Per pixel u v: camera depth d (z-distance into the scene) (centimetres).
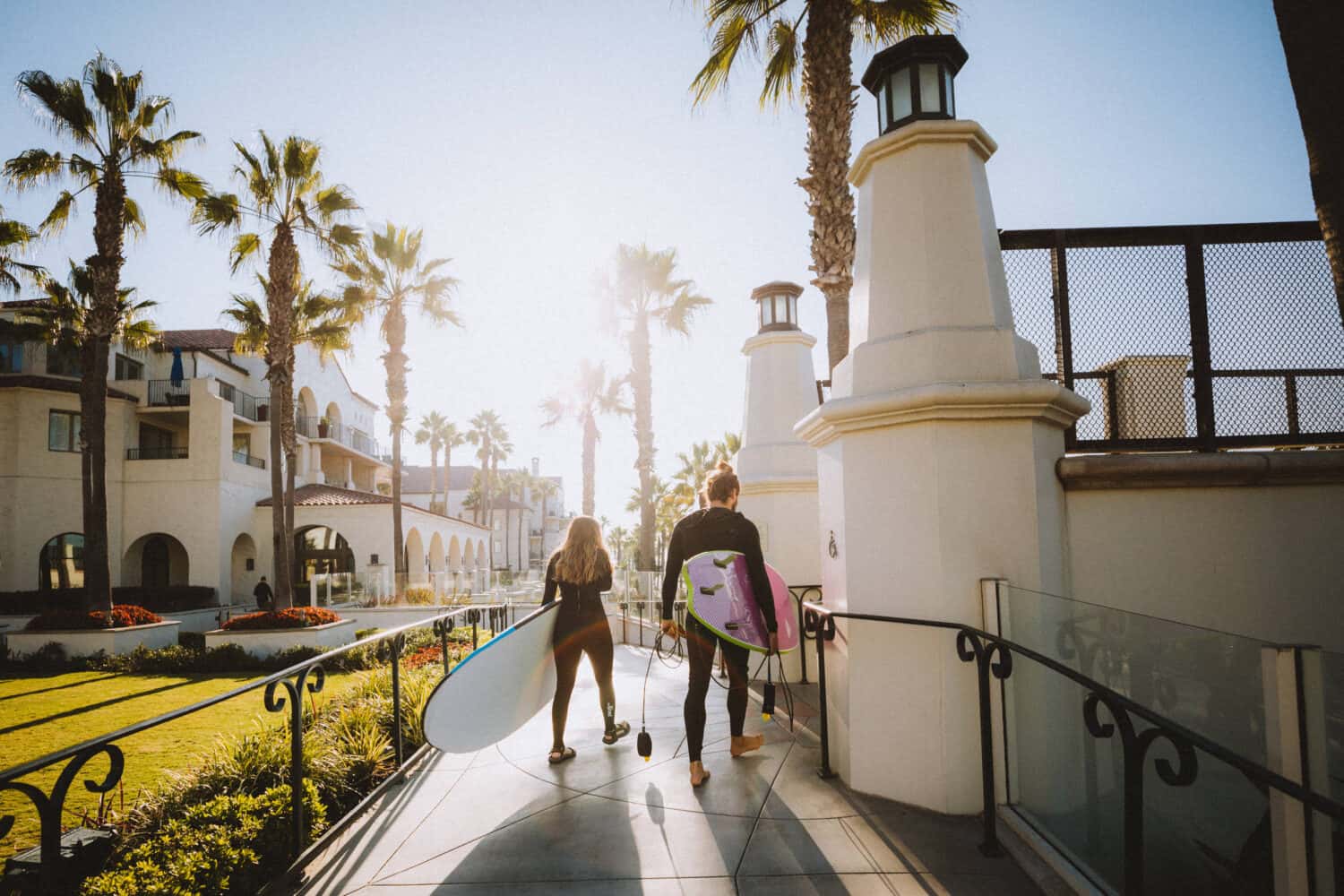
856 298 438
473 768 461
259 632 1650
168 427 3066
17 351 2692
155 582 2875
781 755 463
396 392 2573
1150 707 274
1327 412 434
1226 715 237
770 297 898
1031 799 334
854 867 295
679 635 438
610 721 496
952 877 283
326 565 3070
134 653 1595
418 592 2309
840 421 398
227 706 962
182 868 292
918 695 363
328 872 309
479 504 6762
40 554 2538
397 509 2547
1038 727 332
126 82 1755
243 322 2314
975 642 318
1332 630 385
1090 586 382
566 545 482
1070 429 436
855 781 387
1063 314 443
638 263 2412
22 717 1016
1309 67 245
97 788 214
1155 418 436
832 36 782
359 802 395
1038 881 276
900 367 384
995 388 353
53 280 2123
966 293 383
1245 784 229
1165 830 268
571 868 304
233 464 2850
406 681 669
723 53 900
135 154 1773
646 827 347
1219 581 384
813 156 786
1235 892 236
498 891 286
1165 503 388
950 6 863
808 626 441
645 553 2389
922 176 397
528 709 447
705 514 427
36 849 342
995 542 360
